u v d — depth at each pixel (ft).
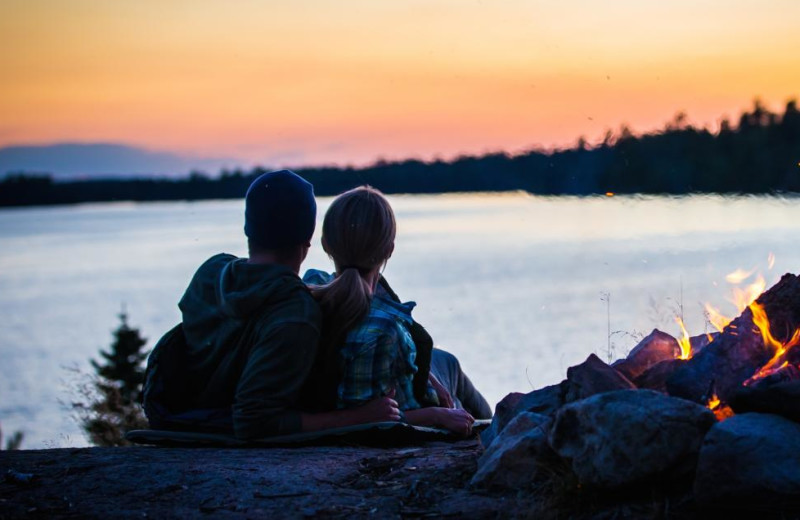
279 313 13.25
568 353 162.50
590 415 9.87
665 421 9.62
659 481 9.66
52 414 159.02
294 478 11.48
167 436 13.53
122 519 10.19
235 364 13.61
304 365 13.25
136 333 69.31
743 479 8.87
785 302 11.73
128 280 630.33
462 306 300.81
